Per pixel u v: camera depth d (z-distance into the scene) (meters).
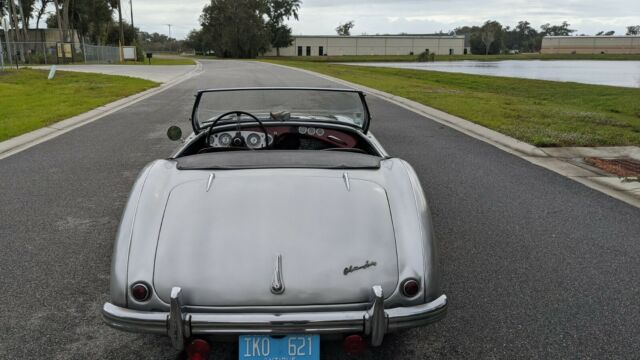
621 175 6.71
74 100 15.21
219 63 49.75
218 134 4.22
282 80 23.55
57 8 56.38
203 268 2.37
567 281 3.74
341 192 2.69
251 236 2.46
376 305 2.28
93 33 71.94
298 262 2.38
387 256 2.43
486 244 4.42
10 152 8.16
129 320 2.35
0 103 14.66
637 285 3.68
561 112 12.44
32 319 3.26
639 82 29.52
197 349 2.33
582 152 8.06
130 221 2.57
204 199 2.65
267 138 4.01
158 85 20.89
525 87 23.12
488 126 10.28
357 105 4.21
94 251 4.29
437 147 8.55
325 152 3.17
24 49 45.91
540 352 2.91
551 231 4.71
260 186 2.72
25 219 5.05
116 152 8.09
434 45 122.75
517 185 6.25
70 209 5.36
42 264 4.04
